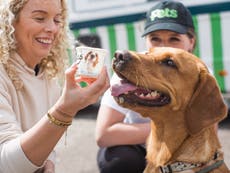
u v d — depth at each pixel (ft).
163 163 4.81
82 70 3.83
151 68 4.58
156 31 5.92
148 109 4.60
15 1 4.37
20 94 4.56
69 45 5.17
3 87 4.36
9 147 3.78
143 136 5.54
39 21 4.45
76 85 3.66
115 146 5.78
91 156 9.73
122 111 5.60
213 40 11.52
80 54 3.84
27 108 4.63
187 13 6.11
